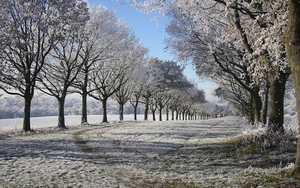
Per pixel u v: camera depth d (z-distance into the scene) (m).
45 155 9.31
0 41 16.95
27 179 5.94
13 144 11.81
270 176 5.17
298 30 4.81
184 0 10.31
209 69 18.28
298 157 5.04
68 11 20.53
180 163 8.66
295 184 4.40
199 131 20.73
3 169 6.81
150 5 7.90
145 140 14.61
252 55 8.12
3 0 17.41
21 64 22.06
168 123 30.89
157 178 6.67
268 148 8.66
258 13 7.77
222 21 12.59
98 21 25.53
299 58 4.79
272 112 10.00
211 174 6.77
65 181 5.91
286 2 6.36
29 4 17.88
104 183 5.86
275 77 9.33
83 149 11.22
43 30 19.12
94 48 26.55
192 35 14.48
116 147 11.98
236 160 8.27
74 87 28.33
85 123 28.05
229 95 33.94
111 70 31.78
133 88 39.69
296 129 9.99
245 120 22.66
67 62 24.33
